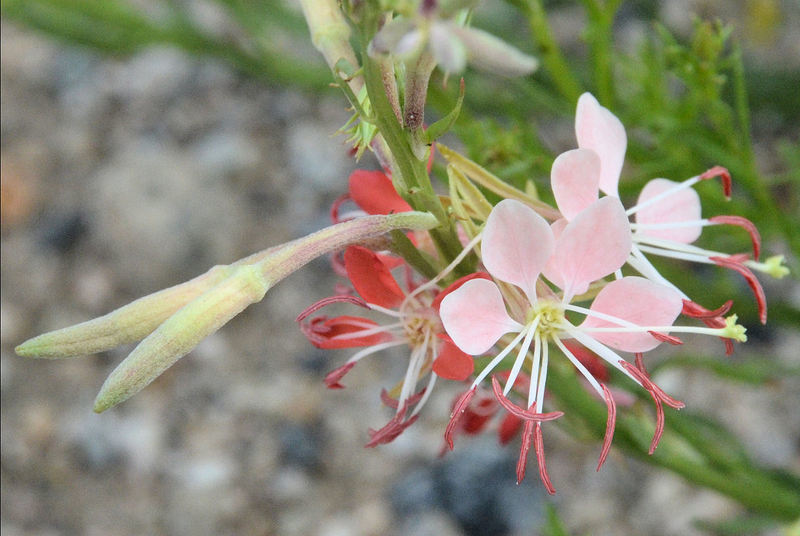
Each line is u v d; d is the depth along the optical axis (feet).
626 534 0.57
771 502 0.37
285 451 0.63
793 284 0.61
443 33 0.24
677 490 0.58
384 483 0.61
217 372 0.66
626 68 0.42
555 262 0.28
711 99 0.39
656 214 0.30
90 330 0.27
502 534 0.58
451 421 0.28
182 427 0.64
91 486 0.62
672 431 0.37
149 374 0.27
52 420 0.64
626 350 0.28
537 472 0.59
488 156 0.39
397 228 0.28
